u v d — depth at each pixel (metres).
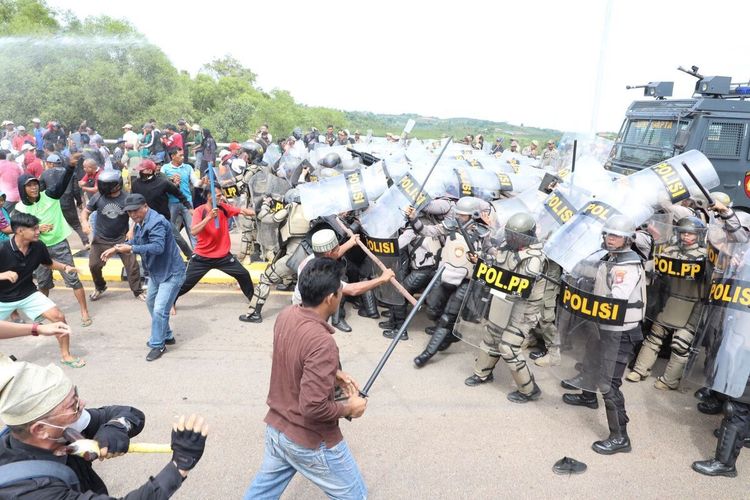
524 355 5.53
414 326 6.18
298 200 5.75
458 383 4.88
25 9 23.45
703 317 3.64
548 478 3.60
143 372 4.88
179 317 6.21
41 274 5.90
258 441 3.91
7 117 19.11
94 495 1.65
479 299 4.54
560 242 4.21
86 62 20.41
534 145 13.05
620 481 3.59
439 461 3.75
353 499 2.50
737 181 8.02
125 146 12.38
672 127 8.42
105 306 6.41
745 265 3.38
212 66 32.28
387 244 5.39
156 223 4.78
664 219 4.91
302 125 26.64
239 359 5.19
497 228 4.71
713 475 3.64
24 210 5.45
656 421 4.33
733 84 8.64
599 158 7.11
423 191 5.36
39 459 1.71
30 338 5.50
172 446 1.88
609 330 3.67
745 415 3.59
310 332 2.29
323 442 2.38
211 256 5.86
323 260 2.38
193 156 15.02
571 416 4.37
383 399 4.57
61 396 1.71
